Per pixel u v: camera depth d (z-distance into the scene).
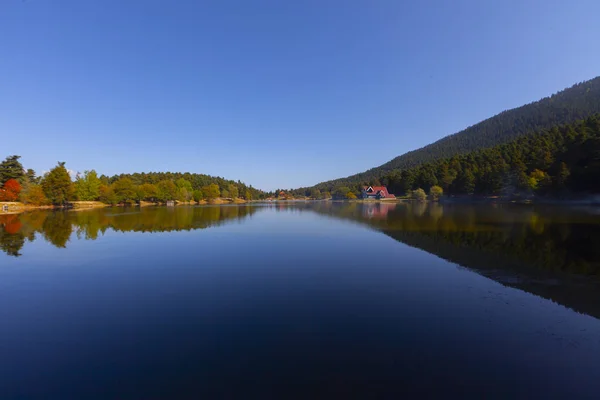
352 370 7.01
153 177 154.00
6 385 6.77
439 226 32.31
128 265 17.56
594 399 6.02
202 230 33.12
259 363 7.39
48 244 24.64
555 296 11.51
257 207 95.69
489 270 15.17
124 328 9.49
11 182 74.94
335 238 26.38
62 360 7.72
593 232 25.53
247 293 12.58
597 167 62.69
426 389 6.32
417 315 10.03
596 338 8.34
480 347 7.95
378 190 147.25
